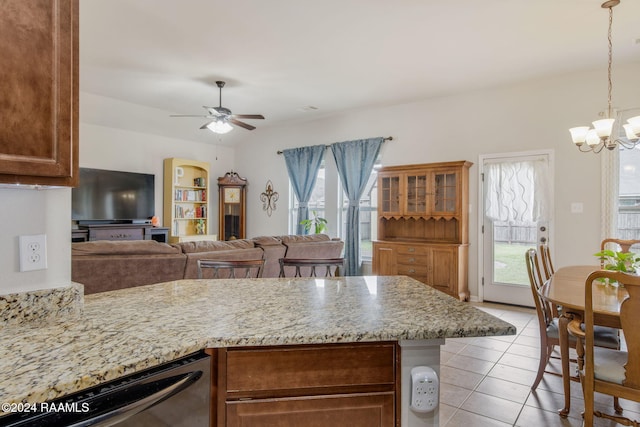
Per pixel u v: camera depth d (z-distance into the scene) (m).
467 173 5.22
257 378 1.13
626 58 4.12
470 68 4.41
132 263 3.20
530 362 3.13
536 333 3.83
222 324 1.21
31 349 0.99
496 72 4.53
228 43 3.75
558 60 4.17
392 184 5.58
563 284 2.55
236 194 7.73
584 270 3.11
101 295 1.63
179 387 0.99
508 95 4.98
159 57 4.13
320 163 6.74
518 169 4.90
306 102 5.82
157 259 3.30
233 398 1.12
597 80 4.42
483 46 3.81
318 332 1.14
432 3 3.01
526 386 2.71
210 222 7.79
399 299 1.58
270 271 4.16
